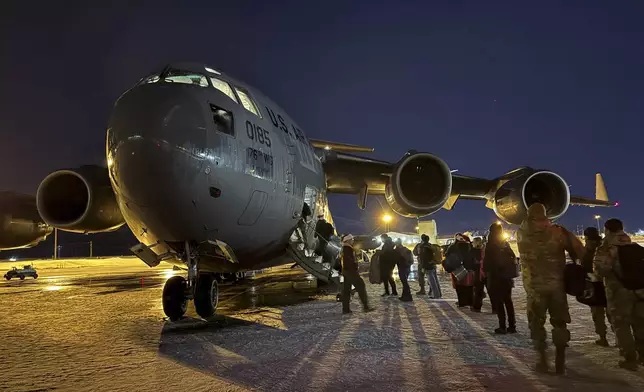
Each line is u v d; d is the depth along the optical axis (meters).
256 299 11.14
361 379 4.21
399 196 10.77
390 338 5.96
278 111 9.36
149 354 5.51
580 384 3.90
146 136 5.92
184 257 7.24
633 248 4.31
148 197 6.08
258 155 7.41
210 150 6.31
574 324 6.76
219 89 7.37
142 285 17.52
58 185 8.98
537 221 4.29
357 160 12.67
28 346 6.13
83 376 4.60
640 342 4.34
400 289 12.70
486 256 6.32
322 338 6.11
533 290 4.26
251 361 5.02
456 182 12.58
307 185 9.95
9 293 14.84
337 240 11.58
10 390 4.18
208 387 4.13
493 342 5.65
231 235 7.31
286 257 10.14
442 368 4.50
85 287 17.19
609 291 4.54
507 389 3.80
